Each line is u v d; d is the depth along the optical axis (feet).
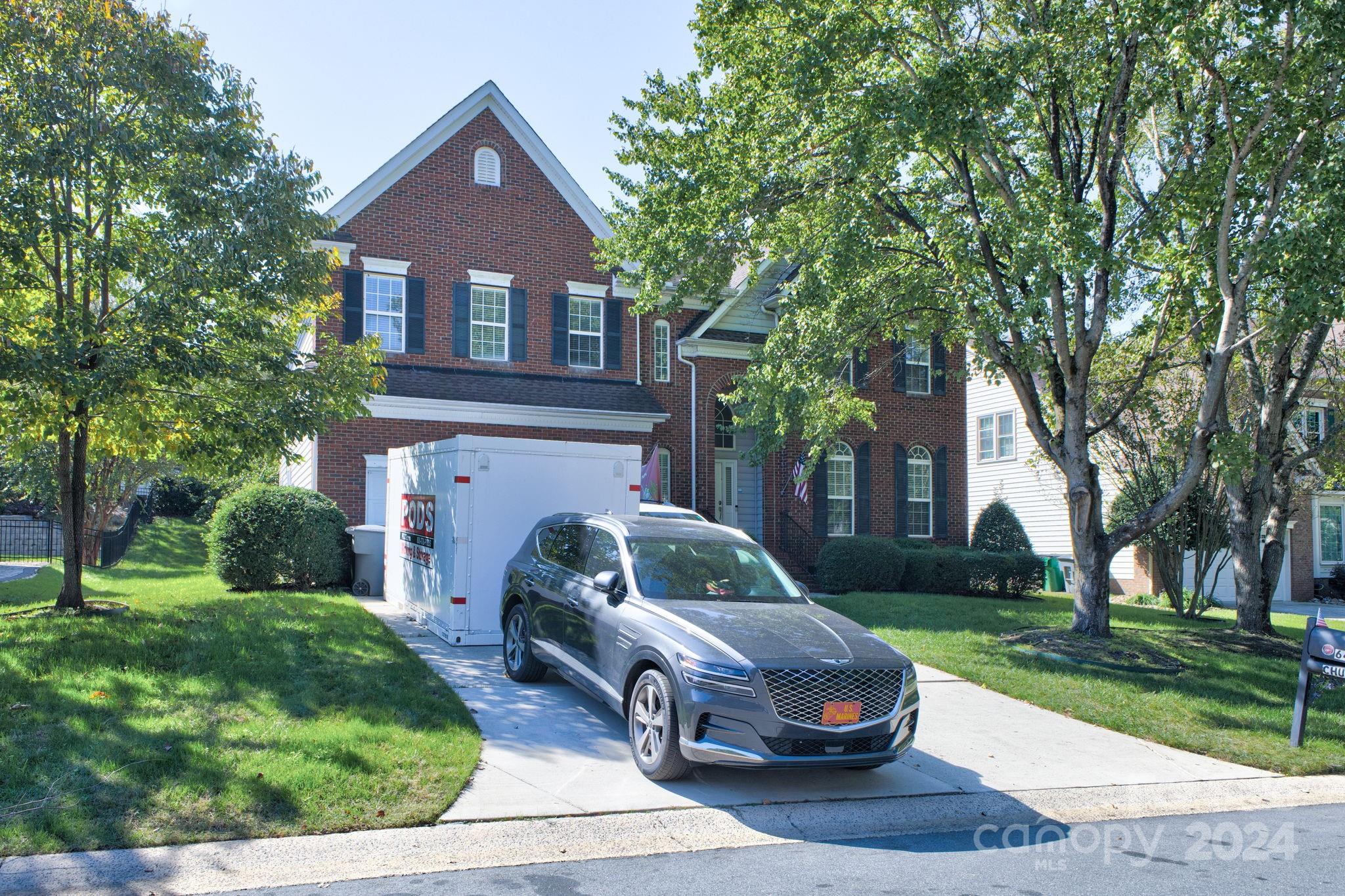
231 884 15.17
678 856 17.56
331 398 37.81
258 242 34.55
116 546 70.79
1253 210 39.17
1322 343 45.44
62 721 21.66
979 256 40.47
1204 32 32.91
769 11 38.60
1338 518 94.02
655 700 21.48
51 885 14.58
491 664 32.86
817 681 20.18
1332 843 19.88
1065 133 45.32
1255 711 31.53
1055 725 29.48
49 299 37.14
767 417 44.21
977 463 104.94
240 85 35.68
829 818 19.98
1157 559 56.34
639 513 43.09
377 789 19.17
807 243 42.73
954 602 56.29
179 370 32.37
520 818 18.67
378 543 50.42
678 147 44.75
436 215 62.49
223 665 27.66
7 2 31.30
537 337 65.05
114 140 32.22
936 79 34.12
